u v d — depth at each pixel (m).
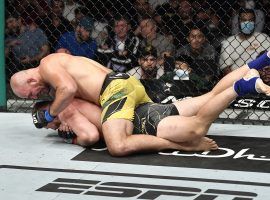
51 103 4.00
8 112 4.94
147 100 4.03
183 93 4.89
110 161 3.57
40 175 3.31
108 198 2.92
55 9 5.54
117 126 3.66
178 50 5.16
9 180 3.23
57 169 3.42
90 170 3.40
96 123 3.94
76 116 3.93
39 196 2.96
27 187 3.11
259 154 3.69
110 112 3.71
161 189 3.05
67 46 5.50
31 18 5.54
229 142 4.00
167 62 5.07
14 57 5.52
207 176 3.26
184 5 5.26
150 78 5.09
